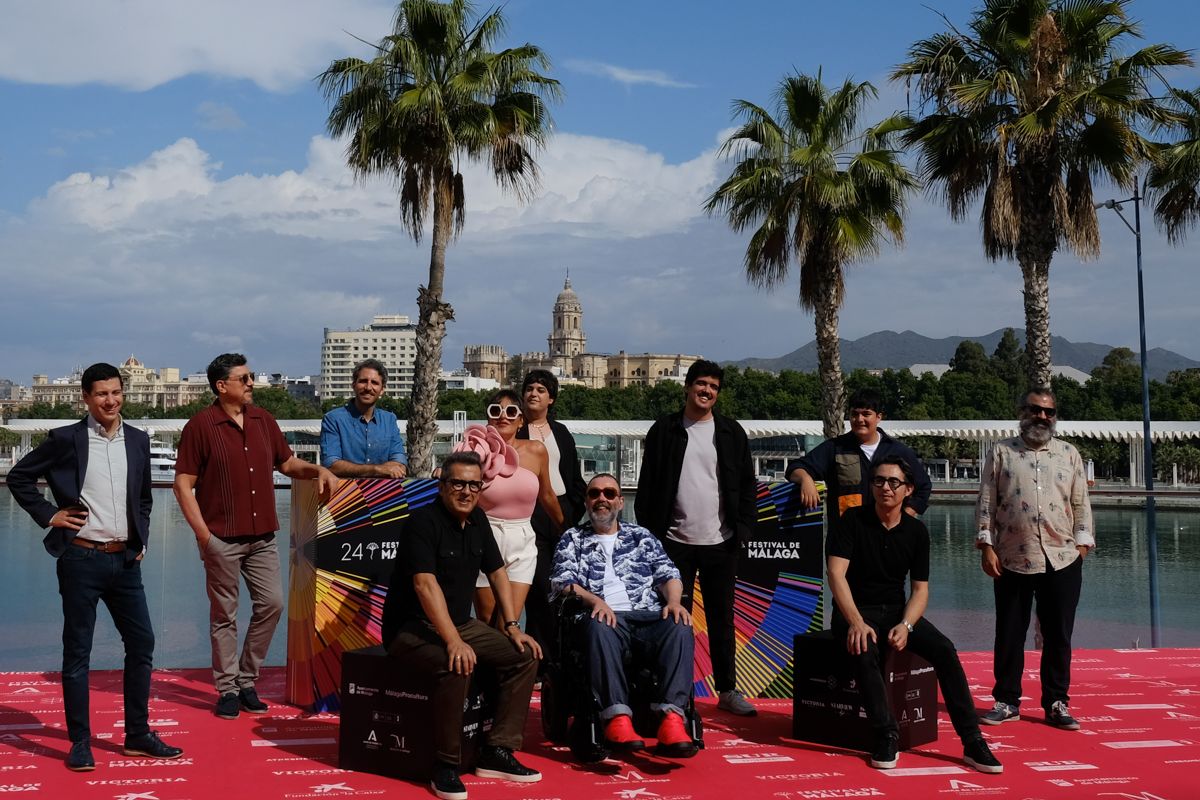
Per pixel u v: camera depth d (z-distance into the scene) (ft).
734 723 17.37
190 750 15.14
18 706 17.67
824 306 49.42
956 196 40.63
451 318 49.73
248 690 17.56
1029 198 38.81
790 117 49.42
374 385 19.72
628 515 64.90
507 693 14.20
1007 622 17.65
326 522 17.72
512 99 47.83
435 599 13.56
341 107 46.19
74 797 12.83
